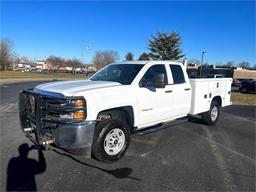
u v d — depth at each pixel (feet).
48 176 15.58
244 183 15.48
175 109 23.65
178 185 14.93
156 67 22.29
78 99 16.06
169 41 190.60
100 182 14.99
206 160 19.03
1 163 17.35
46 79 165.58
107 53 290.56
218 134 26.66
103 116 18.33
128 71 21.27
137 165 17.62
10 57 314.76
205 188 14.70
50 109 16.33
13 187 14.23
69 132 15.80
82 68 369.09
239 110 45.32
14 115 34.35
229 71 181.98
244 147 22.57
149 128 22.25
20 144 21.27
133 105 19.47
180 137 24.95
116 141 18.01
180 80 24.49
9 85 101.45
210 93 28.45
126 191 14.07
